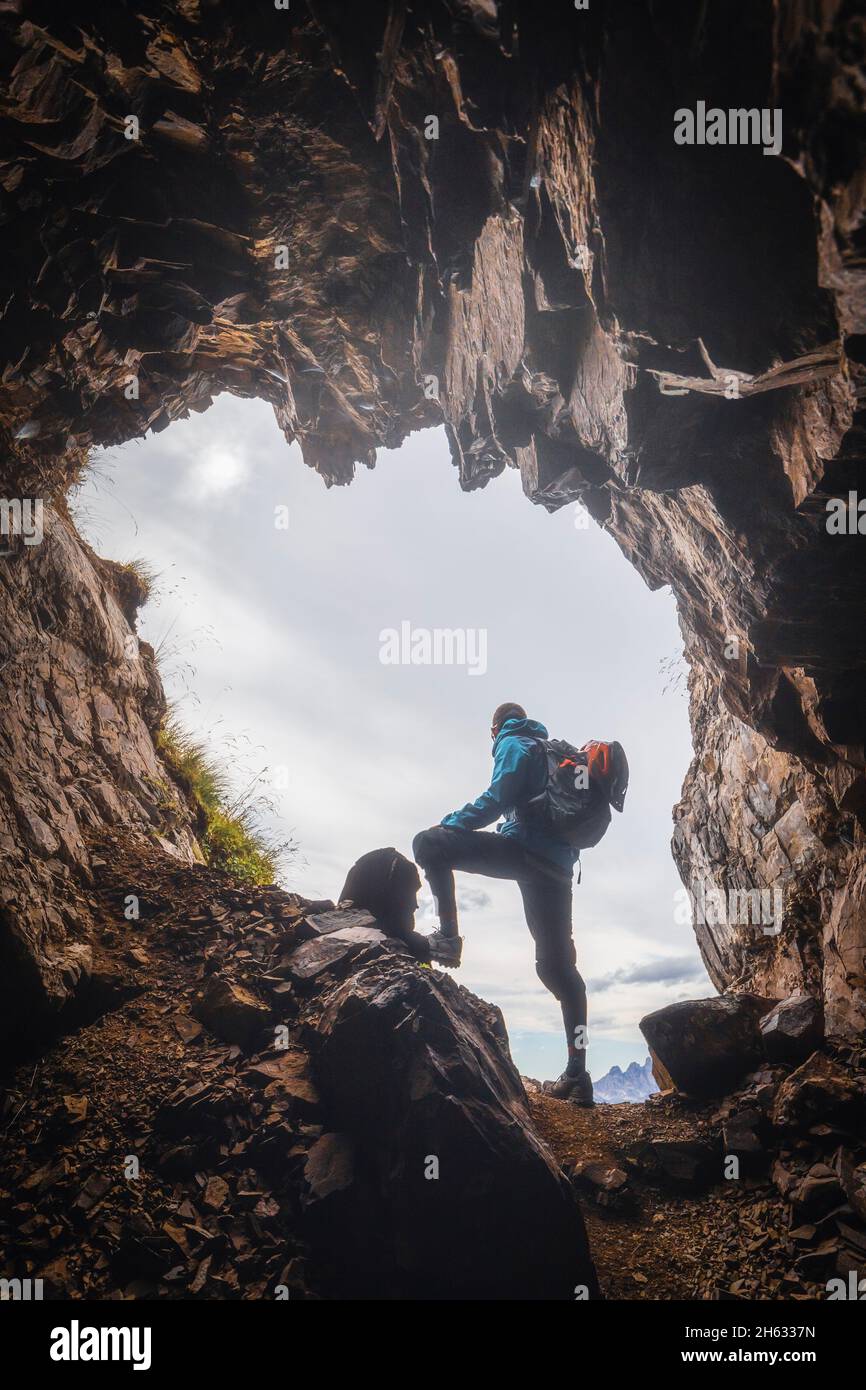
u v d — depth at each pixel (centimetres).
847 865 498
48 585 562
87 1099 354
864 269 188
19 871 409
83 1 304
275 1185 329
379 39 282
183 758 702
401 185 379
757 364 275
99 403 528
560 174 288
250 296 476
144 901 467
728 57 208
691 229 255
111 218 396
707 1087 447
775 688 477
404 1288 304
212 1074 363
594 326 359
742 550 377
